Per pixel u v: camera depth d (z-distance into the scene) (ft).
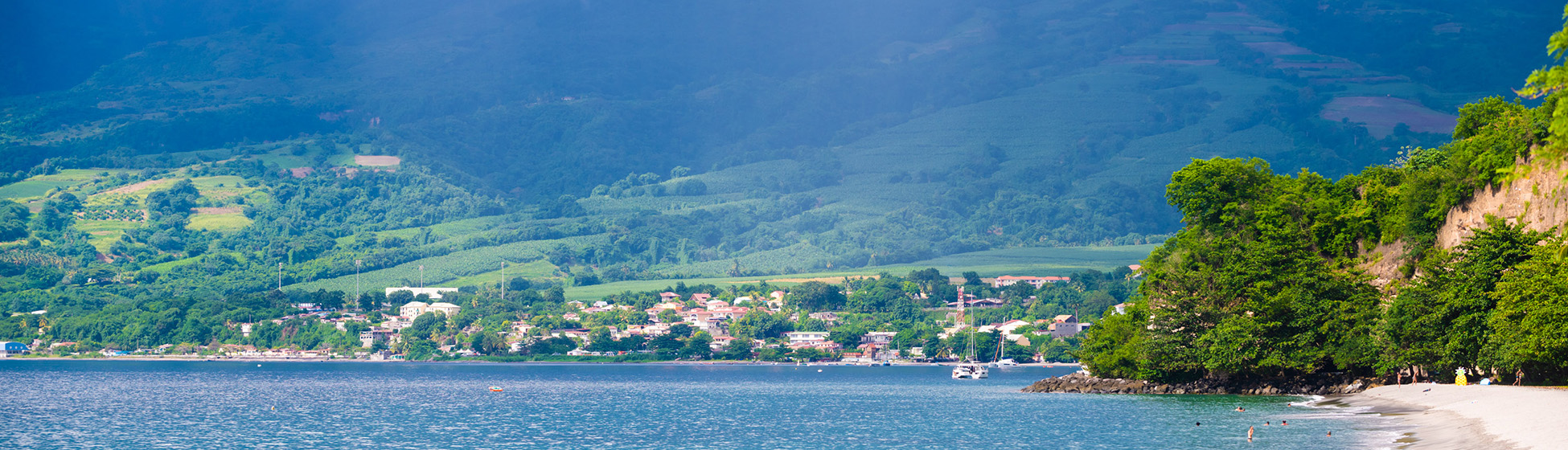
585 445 409.90
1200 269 514.27
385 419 535.19
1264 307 478.18
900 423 480.64
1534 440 265.54
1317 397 483.10
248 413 574.56
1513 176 214.07
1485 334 393.70
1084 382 617.21
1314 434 348.38
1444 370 434.30
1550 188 400.47
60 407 622.13
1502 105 499.92
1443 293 411.54
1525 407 328.08
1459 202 456.86
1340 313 467.11
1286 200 529.45
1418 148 566.36
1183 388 538.88
